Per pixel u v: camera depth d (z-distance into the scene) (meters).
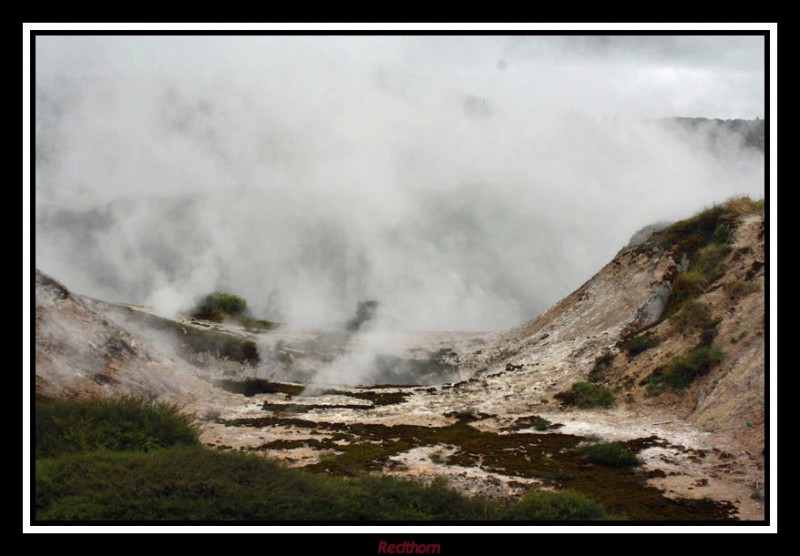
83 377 27.30
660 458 22.52
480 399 33.34
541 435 26.30
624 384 30.72
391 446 24.77
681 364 29.16
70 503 14.16
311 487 16.09
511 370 38.09
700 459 22.16
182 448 18.62
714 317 31.22
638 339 33.56
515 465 22.30
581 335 39.69
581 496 17.02
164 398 30.28
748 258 34.25
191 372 36.75
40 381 25.08
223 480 15.78
